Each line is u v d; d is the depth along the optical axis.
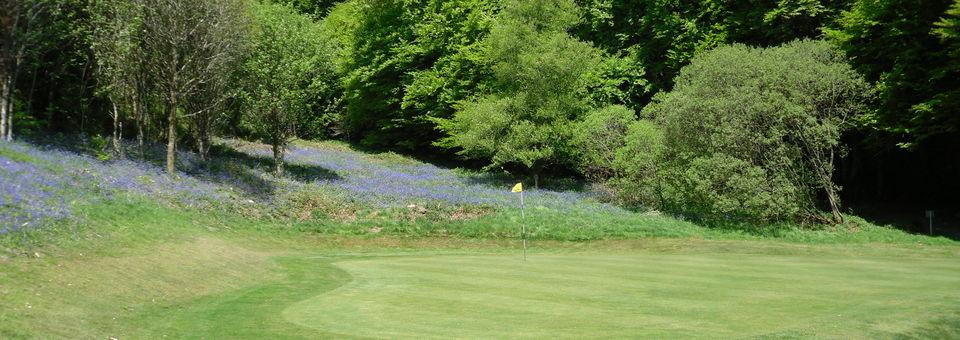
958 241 27.08
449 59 48.50
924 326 10.51
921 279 15.91
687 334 9.63
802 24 39.94
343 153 51.78
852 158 39.38
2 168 18.61
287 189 32.25
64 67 30.69
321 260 20.73
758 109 29.08
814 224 30.02
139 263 15.29
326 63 36.22
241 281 15.73
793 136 30.98
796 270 17.89
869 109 31.53
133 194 22.88
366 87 53.72
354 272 17.53
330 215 29.94
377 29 53.91
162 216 21.78
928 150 38.19
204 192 27.09
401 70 52.69
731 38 42.34
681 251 24.64
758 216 29.52
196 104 32.78
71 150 26.86
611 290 14.12
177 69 28.52
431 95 49.19
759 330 9.94
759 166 29.97
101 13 27.64
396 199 33.06
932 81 29.62
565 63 38.94
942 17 29.27
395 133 55.72
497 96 42.03
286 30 34.16
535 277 16.34
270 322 10.88
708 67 31.77
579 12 46.44
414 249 26.14
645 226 29.36
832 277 16.30
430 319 10.96
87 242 15.82
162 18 27.66
